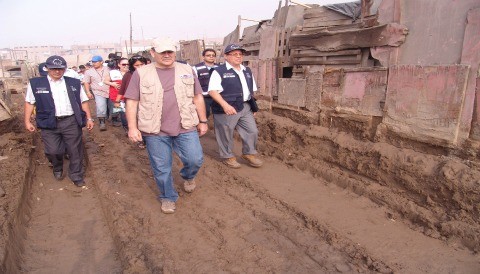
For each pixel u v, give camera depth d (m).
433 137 4.14
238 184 5.05
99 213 4.59
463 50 3.88
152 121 3.80
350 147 5.04
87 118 5.17
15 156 5.50
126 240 3.66
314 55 6.29
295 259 3.30
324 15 6.57
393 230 3.75
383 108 4.75
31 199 4.83
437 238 3.55
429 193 3.97
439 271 3.06
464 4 3.93
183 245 3.56
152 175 5.50
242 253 3.40
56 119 4.86
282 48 7.28
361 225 3.86
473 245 3.33
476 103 3.74
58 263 3.54
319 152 5.58
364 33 5.20
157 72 3.80
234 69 5.21
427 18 4.34
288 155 5.95
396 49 4.73
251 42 9.16
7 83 16.81
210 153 6.66
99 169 5.76
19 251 3.52
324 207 4.29
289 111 6.63
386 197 4.28
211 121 8.95
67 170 5.96
